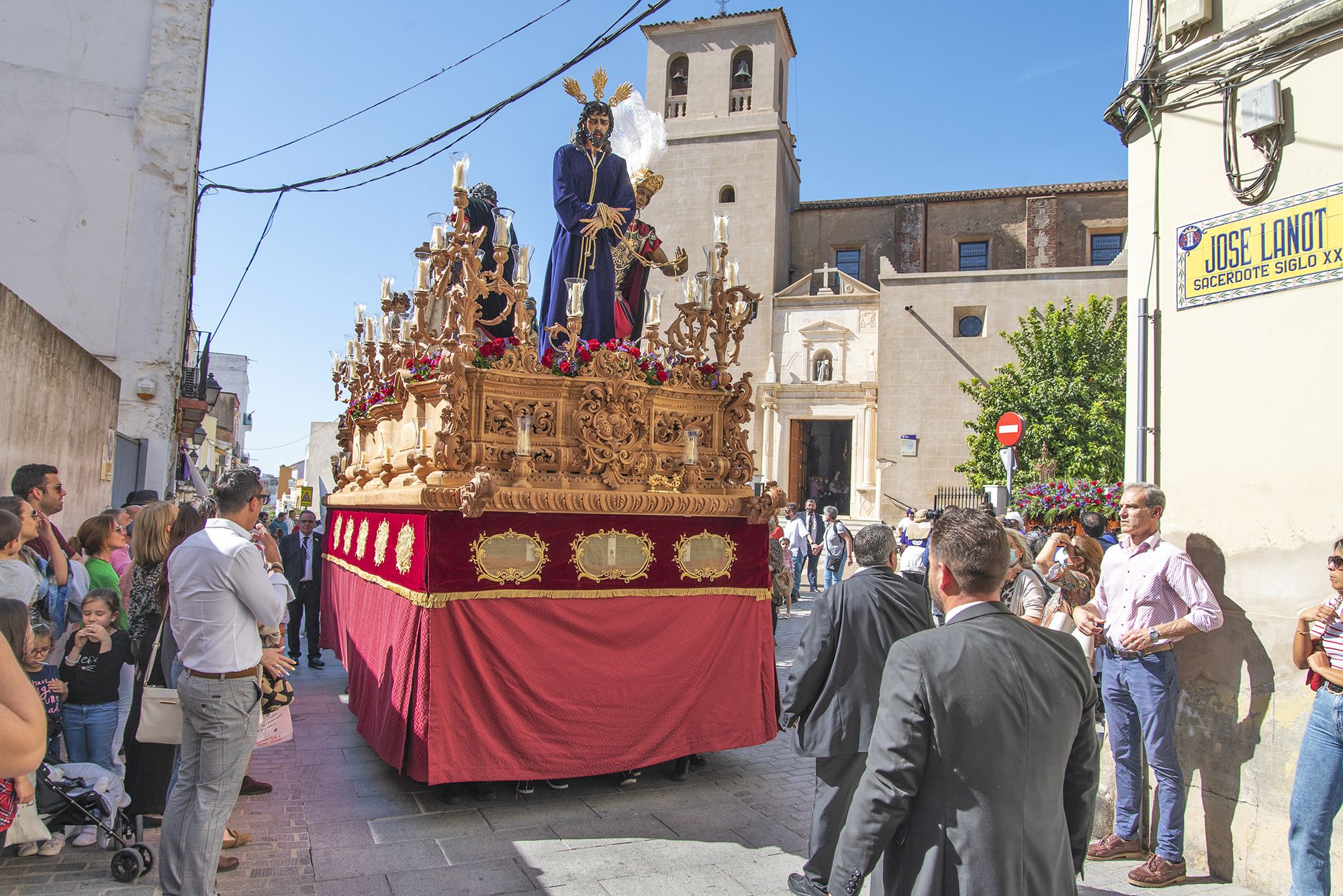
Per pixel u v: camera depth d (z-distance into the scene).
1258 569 4.23
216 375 48.09
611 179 6.81
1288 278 4.16
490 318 7.02
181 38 10.73
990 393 25.50
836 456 32.81
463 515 4.99
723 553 5.81
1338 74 4.00
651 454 5.70
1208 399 4.50
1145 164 4.92
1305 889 3.55
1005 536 2.50
